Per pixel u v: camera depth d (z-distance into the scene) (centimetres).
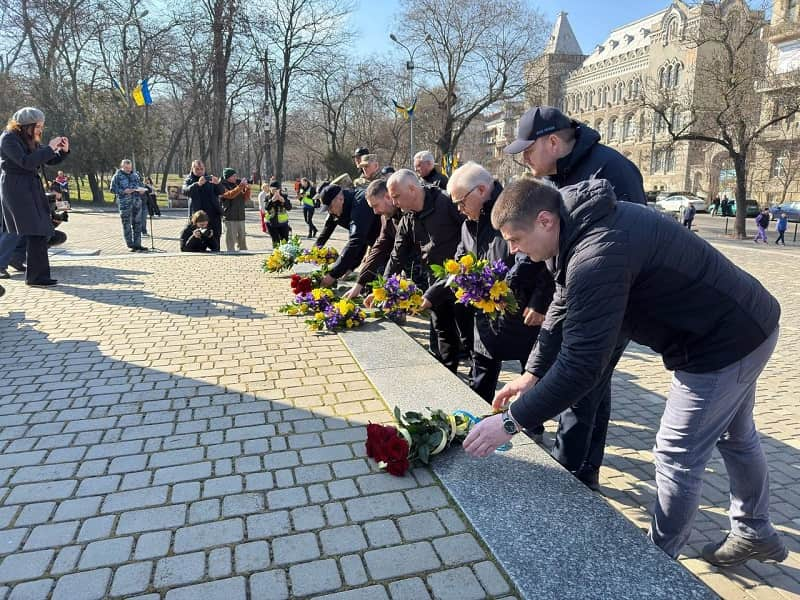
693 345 212
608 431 399
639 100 2322
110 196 3412
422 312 461
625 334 228
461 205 359
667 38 5338
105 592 190
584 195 203
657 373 529
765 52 2120
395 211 489
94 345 466
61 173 2911
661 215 208
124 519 230
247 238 1627
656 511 231
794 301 889
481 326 354
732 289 204
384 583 194
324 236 745
